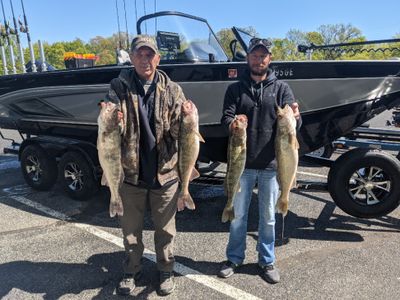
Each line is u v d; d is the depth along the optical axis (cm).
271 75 297
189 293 307
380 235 416
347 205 419
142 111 272
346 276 329
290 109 271
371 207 414
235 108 303
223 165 705
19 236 423
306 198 543
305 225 446
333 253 373
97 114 505
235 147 279
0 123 616
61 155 554
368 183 419
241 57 534
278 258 364
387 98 419
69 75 530
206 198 545
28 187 616
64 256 374
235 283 321
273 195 308
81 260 365
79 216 483
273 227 317
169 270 310
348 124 433
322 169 711
